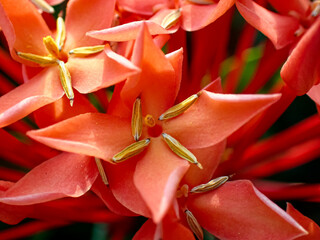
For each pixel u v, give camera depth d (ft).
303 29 0.20
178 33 0.21
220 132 0.17
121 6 0.21
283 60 0.21
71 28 0.19
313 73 0.18
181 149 0.17
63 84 0.18
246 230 0.17
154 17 0.20
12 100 0.18
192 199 0.18
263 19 0.19
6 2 0.19
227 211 0.17
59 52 0.19
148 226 0.17
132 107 0.18
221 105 0.17
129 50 0.18
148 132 0.18
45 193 0.17
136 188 0.17
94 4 0.19
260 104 0.16
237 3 0.19
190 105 0.18
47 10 0.20
